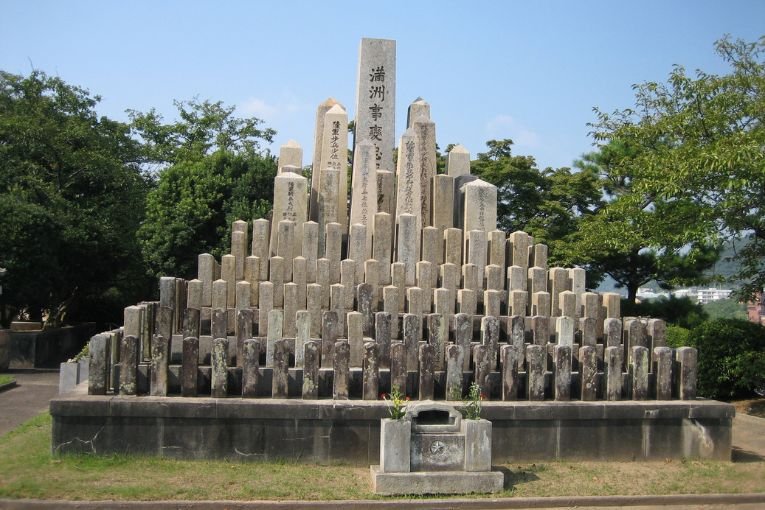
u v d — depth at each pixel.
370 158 15.20
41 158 30.34
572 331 12.55
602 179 28.59
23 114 30.34
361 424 10.69
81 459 10.23
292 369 11.20
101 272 30.70
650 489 9.98
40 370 25.39
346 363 10.93
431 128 16.08
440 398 11.51
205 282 13.65
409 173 15.40
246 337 11.95
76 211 29.62
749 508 9.64
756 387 17.81
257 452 10.54
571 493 9.75
